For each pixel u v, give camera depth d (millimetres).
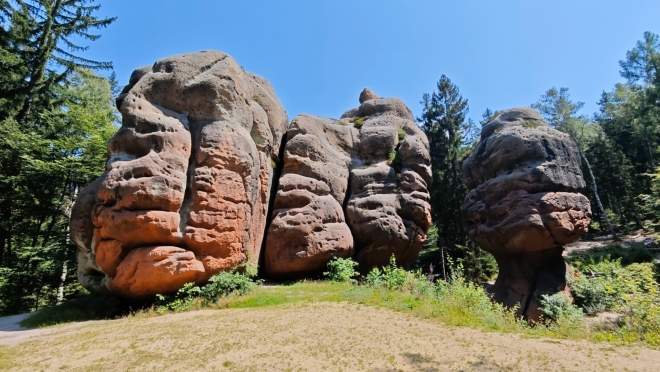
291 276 16281
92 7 25875
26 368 7281
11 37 23344
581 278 18312
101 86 32531
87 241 13352
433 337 8234
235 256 13398
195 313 11148
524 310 17734
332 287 13984
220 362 7113
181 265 11844
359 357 7145
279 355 7352
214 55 15922
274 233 16250
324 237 16438
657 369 6359
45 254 19531
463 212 21922
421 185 19797
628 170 38281
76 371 6984
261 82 20312
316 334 8500
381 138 21062
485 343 7836
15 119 22672
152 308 11844
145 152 12852
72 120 24906
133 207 11742
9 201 20484
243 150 14359
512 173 18766
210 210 12836
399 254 18453
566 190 18297
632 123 39656
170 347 8055
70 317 12438
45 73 25609
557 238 17531
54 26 24484
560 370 6375
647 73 35906
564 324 9883
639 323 9250
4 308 18969
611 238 35844
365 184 19422
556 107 39594
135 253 11680
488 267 28203
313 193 17594
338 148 20797
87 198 13641
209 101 14570
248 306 11789
